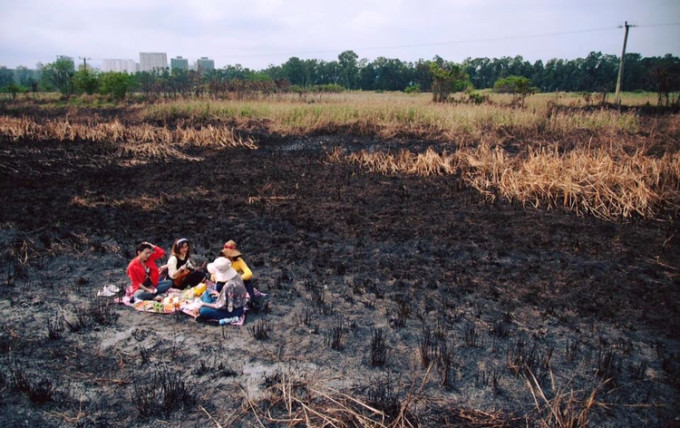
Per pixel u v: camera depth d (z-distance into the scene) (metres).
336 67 106.06
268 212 10.89
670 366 5.32
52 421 4.37
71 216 10.20
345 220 10.39
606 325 6.21
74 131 20.27
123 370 5.15
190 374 5.12
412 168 14.91
